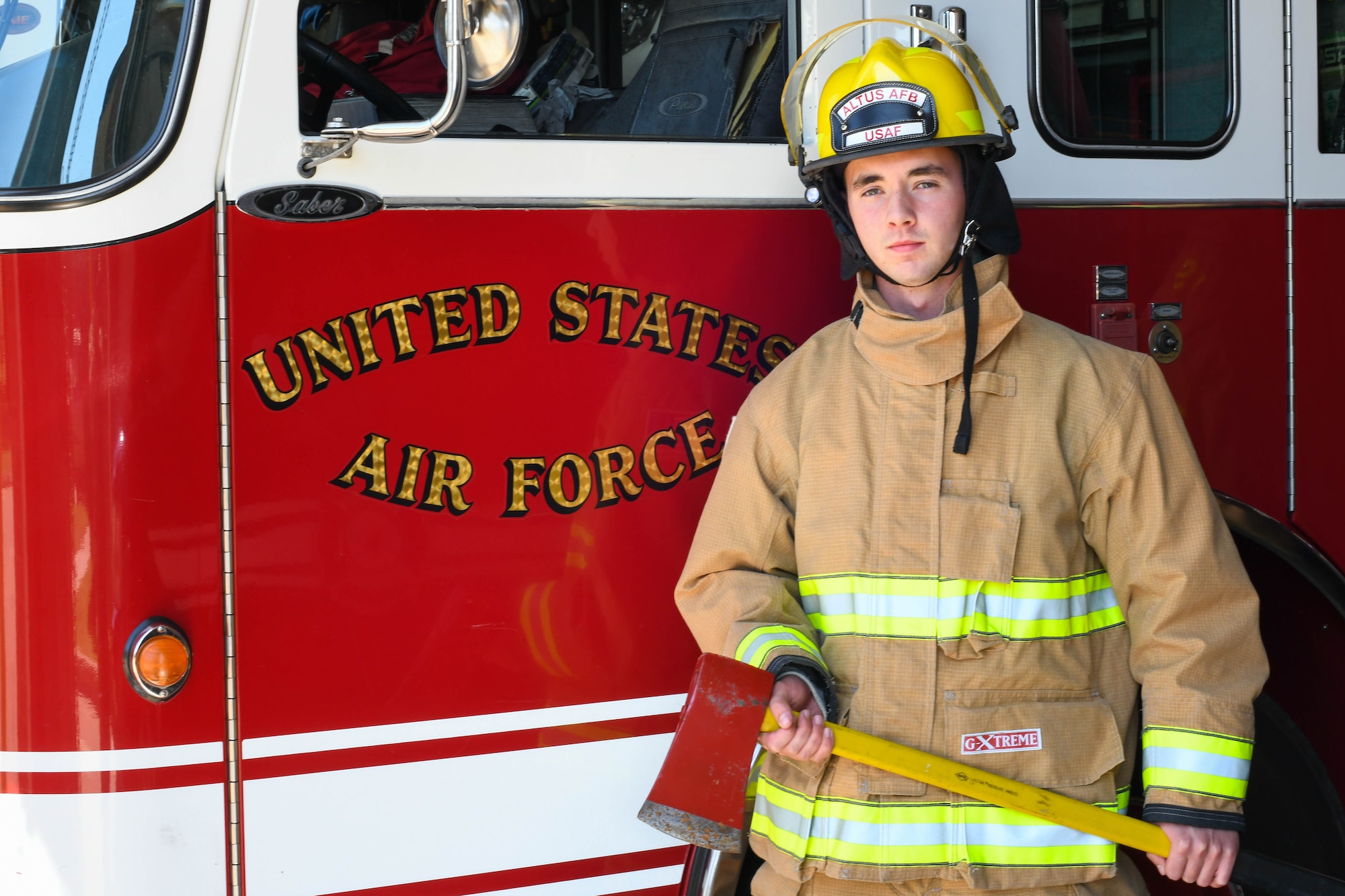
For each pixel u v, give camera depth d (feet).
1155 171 7.37
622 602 6.34
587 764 6.32
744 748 4.89
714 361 6.49
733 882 6.36
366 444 5.84
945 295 5.54
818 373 5.65
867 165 5.46
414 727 5.99
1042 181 7.14
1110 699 5.42
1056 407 5.29
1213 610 5.25
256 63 5.60
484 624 6.09
